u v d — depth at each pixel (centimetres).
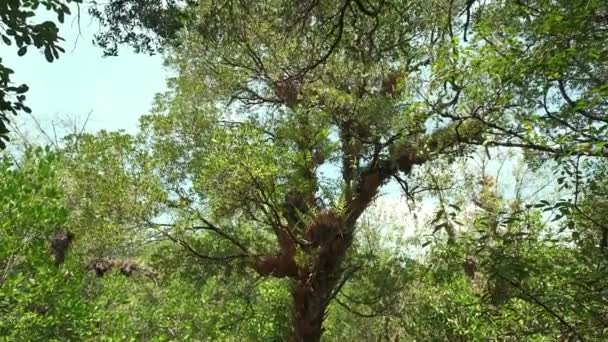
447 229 842
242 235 1680
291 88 1584
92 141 1541
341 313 2320
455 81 714
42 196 1129
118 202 1520
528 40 677
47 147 1177
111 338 1287
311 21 944
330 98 1432
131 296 1822
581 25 597
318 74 1438
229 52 1540
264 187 1477
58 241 1448
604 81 705
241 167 1413
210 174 1443
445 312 1717
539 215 795
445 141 985
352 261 1834
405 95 848
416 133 940
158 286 2000
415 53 1169
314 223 1566
